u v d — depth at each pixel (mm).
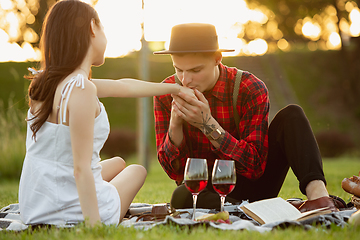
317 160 2289
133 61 20297
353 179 2281
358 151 15203
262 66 21297
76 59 1972
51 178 1967
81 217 1961
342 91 19656
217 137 2479
